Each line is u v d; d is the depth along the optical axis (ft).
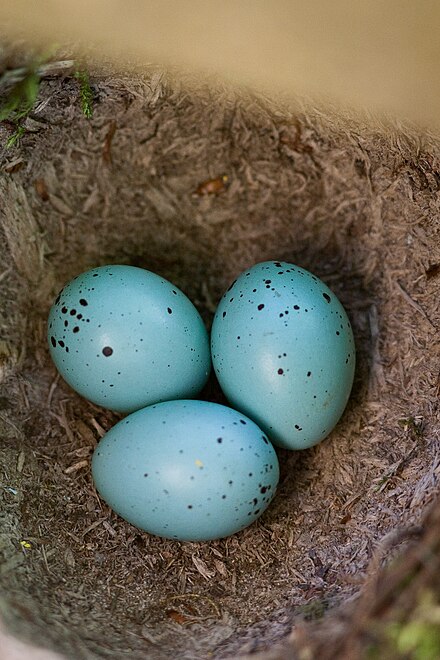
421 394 0.63
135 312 0.61
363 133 0.64
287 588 0.61
